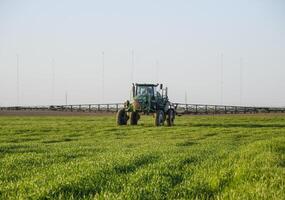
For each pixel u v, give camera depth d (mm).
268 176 11133
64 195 8906
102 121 53000
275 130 38531
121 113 44906
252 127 43500
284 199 8523
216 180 10516
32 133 34688
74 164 13359
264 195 8773
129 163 13211
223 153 17359
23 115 75875
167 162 13656
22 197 8594
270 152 17109
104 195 8523
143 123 49375
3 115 75625
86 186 9625
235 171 11820
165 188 9750
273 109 93812
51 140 29062
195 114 84938
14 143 26047
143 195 8883
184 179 11172
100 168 11891
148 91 44219
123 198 8422
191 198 8891
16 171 12578
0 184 10312
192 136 32688
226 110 88312
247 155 16031
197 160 15219
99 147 21812
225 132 36438
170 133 35188
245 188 9555
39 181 10227
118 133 35094
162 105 44781
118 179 10531
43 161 14984
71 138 30844
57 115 75812
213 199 8977
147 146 22906
